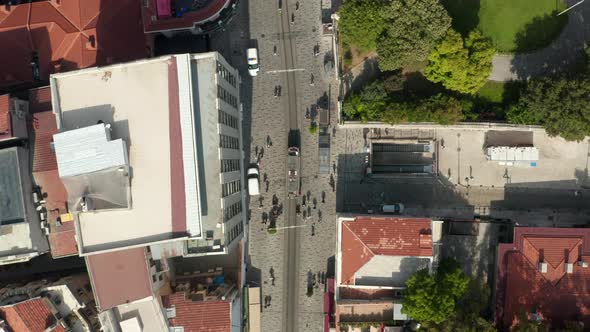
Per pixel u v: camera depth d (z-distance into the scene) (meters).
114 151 54.00
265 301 76.12
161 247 60.62
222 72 61.38
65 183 55.16
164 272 69.44
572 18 72.31
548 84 65.06
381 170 75.94
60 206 65.44
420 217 69.19
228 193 62.31
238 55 75.31
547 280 68.12
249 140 75.69
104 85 56.97
